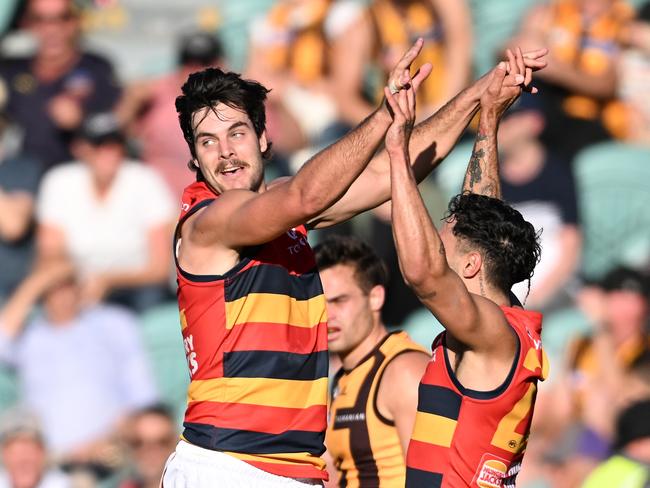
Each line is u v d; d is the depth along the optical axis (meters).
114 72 36.62
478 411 14.62
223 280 14.70
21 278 34.03
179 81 35.22
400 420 18.52
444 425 14.79
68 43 36.19
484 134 16.50
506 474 15.02
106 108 35.97
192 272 14.93
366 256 19.55
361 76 35.44
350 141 13.90
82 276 34.00
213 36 35.53
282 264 15.12
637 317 31.86
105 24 39.59
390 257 32.12
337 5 35.84
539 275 33.38
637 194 34.62
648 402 23.55
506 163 34.31
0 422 30.64
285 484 14.91
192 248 14.91
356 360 19.42
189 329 15.12
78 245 34.31
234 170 15.12
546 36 35.69
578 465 29.48
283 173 34.19
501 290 15.31
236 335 14.79
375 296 19.50
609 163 34.72
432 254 13.93
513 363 14.57
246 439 14.80
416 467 14.95
